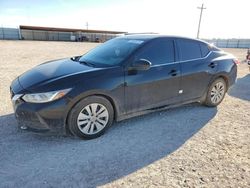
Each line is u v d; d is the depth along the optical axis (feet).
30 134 12.21
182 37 15.35
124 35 16.57
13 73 28.55
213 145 11.79
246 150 11.41
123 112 12.82
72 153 10.65
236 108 17.51
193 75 15.24
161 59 13.85
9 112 14.93
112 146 11.39
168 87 14.16
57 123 10.90
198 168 9.82
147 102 13.53
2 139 11.59
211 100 17.04
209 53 16.55
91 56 14.70
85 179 8.92
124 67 12.39
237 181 9.08
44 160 10.03
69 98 10.81
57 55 57.67
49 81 11.06
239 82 27.55
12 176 8.93
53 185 8.53
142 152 10.94
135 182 8.84
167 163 10.12
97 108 11.87
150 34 15.52
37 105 10.53
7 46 85.87
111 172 9.39
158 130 13.28
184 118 15.14
